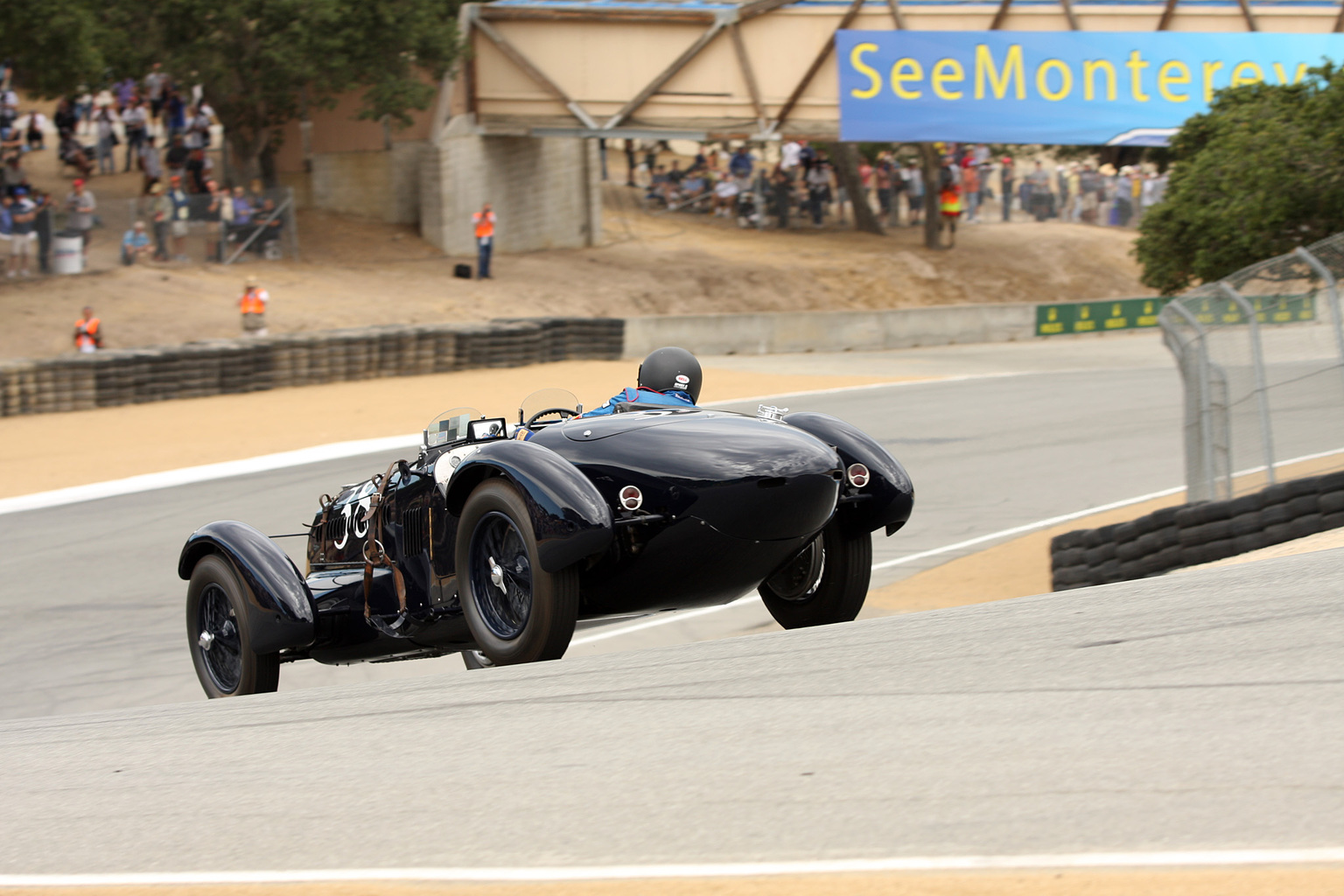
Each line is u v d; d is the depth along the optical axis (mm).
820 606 16422
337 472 42719
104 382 57969
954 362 81875
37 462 47250
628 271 101250
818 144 120875
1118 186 121500
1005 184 120938
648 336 80500
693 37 95188
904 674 10844
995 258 113062
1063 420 49906
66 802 10148
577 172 107875
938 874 6566
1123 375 65688
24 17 70250
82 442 50750
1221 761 7758
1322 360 21641
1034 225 120875
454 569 15688
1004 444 45000
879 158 122062
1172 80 91250
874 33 92000
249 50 84812
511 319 74688
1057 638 11578
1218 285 24547
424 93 89625
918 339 93188
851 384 65875
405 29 86562
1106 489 36969
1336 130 43844
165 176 93312
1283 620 11148
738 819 7664
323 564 19625
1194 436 26453
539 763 9320
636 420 15305
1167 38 90875
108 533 35812
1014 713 9203
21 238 76750
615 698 11242
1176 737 8273
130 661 24250
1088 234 119438
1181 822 6930
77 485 43312
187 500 39781
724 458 14266
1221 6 91438
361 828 8312
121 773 10984
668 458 14352
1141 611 12453
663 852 7258
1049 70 91562
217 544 17250
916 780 8008
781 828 7445
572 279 97188
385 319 80438
